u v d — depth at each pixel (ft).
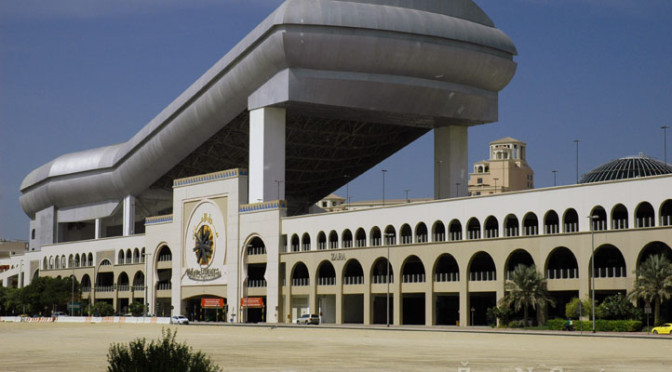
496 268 253.24
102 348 161.89
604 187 230.27
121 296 418.10
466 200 264.93
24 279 508.53
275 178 321.73
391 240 288.30
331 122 341.82
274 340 186.39
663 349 148.56
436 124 343.67
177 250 374.22
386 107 314.96
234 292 338.54
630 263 222.07
